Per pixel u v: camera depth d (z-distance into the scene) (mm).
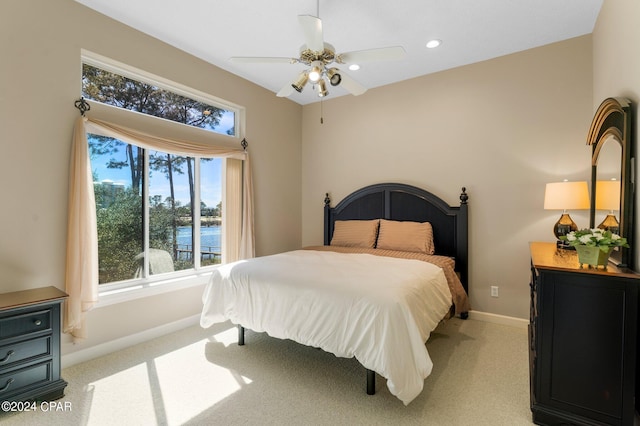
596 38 2738
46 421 1811
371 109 4273
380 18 2688
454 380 2234
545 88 3129
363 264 2748
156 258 3164
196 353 2658
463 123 3584
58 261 2393
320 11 2596
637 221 1688
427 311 2232
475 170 3516
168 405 1960
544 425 1743
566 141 3033
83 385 2178
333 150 4645
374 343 1881
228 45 3164
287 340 2926
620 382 1546
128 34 2809
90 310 2551
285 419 1824
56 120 2379
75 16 2479
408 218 3932
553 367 1706
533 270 2256
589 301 1610
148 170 3088
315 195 4844
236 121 3965
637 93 1699
